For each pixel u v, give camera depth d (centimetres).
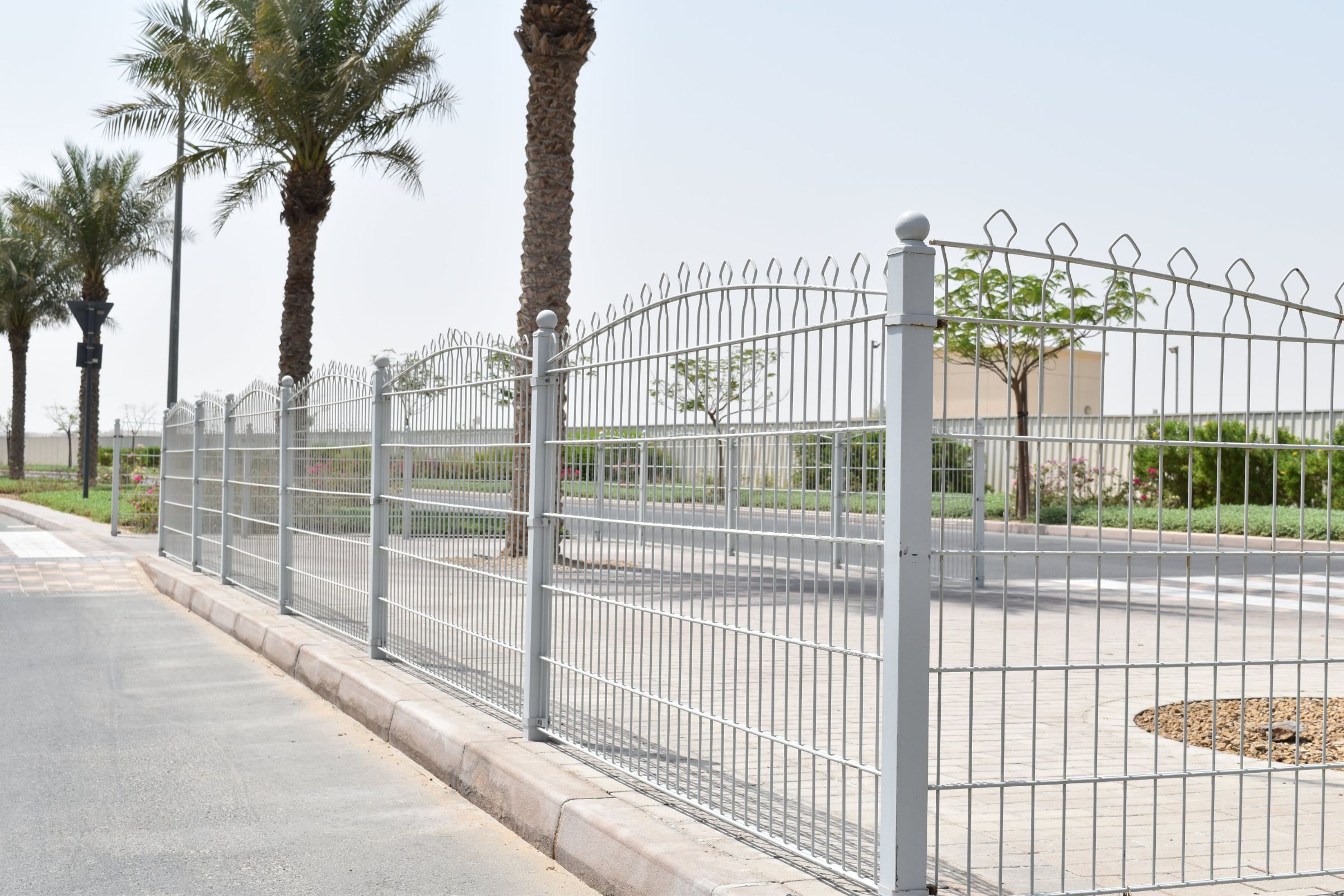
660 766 476
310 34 2077
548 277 1452
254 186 2272
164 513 1552
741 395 428
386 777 589
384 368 794
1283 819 482
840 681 734
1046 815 483
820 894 367
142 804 540
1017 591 1298
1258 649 936
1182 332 397
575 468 548
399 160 2242
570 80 1456
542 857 473
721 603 434
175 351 2809
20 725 692
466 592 657
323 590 907
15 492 3694
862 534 368
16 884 438
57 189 3738
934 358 352
